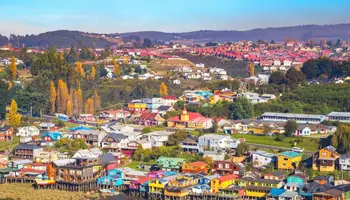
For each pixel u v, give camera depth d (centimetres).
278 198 16425
